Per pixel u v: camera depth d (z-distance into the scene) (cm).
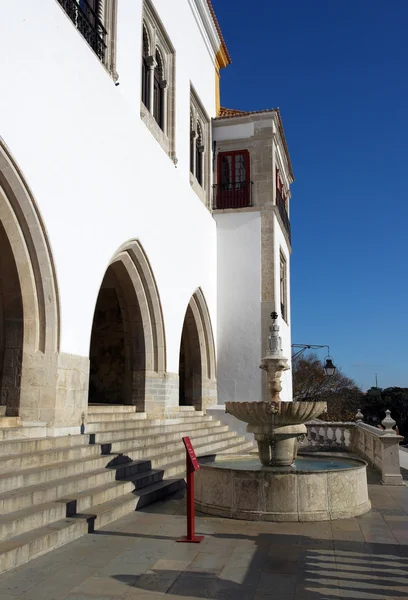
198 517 692
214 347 1684
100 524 629
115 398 1372
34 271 788
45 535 525
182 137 1480
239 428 1573
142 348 1208
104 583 444
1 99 695
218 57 1944
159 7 1331
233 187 1780
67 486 648
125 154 1079
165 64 1423
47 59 805
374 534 610
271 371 917
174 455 1009
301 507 677
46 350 793
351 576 468
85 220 904
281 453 805
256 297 1698
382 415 5194
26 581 446
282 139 1939
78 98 895
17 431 728
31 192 753
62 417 805
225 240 1748
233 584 446
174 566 491
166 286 1282
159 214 1259
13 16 724
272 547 556
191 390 1641
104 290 1416
